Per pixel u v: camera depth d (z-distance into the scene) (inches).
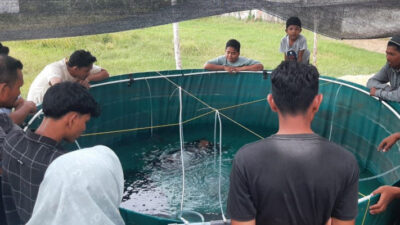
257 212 60.6
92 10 104.0
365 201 92.3
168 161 200.1
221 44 494.6
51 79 163.8
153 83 221.3
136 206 161.9
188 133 233.8
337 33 135.0
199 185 177.9
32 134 69.1
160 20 111.0
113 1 104.9
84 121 70.9
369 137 184.5
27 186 68.7
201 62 414.6
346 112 199.5
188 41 496.1
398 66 152.8
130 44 478.0
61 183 49.3
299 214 58.1
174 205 162.9
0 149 80.0
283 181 56.4
